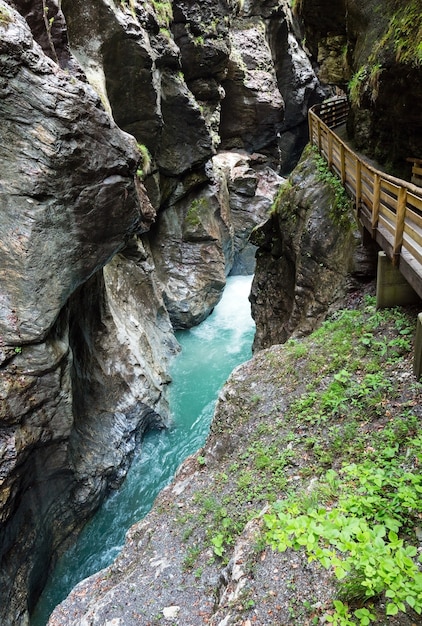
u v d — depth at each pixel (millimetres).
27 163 7367
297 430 7203
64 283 8102
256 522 5473
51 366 7930
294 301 12422
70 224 8055
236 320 20547
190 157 19266
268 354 9586
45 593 8953
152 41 16250
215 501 6867
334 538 4074
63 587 9203
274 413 7949
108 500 10844
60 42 9891
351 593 3805
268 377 8883
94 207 8367
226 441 8164
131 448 11836
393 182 7637
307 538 4113
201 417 13727
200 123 18969
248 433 7910
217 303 21359
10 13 7316
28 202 7469
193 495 7418
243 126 28625
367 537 3926
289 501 5480
